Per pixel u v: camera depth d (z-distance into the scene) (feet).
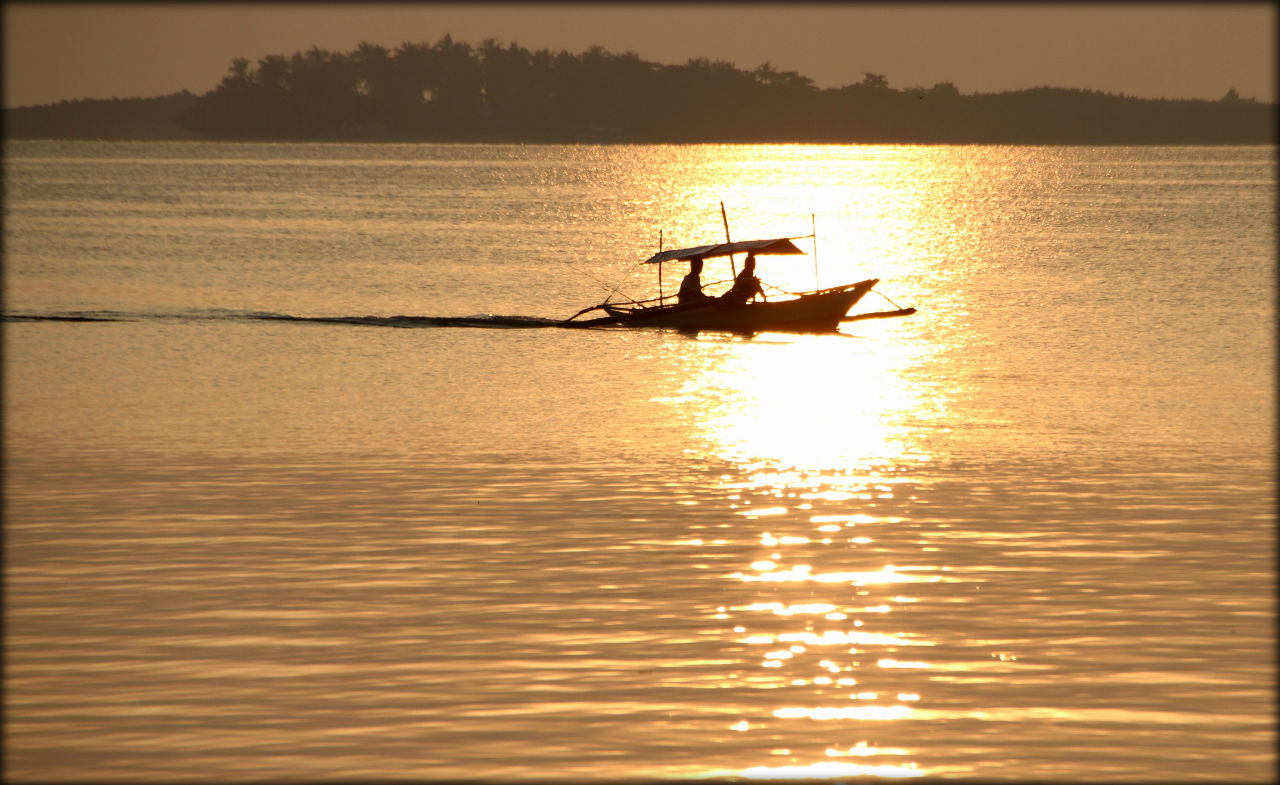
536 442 251.80
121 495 209.46
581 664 137.90
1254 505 204.85
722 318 425.28
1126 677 134.72
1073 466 232.73
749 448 247.50
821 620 151.43
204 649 142.41
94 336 402.52
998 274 625.82
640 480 220.64
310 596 159.84
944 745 120.06
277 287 561.02
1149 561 175.01
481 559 175.22
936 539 185.26
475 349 381.60
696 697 129.80
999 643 144.15
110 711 126.82
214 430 262.26
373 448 245.45
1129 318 455.22
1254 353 374.02
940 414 284.61
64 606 156.15
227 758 117.60
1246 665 137.80
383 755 118.01
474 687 132.05
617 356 370.94
